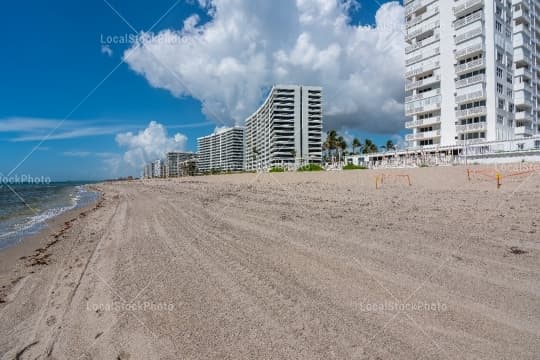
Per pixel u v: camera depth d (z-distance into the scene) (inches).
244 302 192.4
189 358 140.1
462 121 1878.7
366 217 426.0
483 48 1749.5
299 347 143.9
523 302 173.5
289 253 285.0
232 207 608.1
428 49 2052.2
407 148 2140.7
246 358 137.5
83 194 1903.3
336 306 181.2
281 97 4269.2
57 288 245.9
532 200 451.8
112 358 146.9
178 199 862.5
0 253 397.4
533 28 2052.2
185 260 282.8
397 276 218.2
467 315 163.3
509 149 1470.2
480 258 243.4
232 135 6018.7
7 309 213.0
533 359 127.8
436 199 526.6
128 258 304.0
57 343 164.7
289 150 4254.4
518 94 1898.4
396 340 145.3
